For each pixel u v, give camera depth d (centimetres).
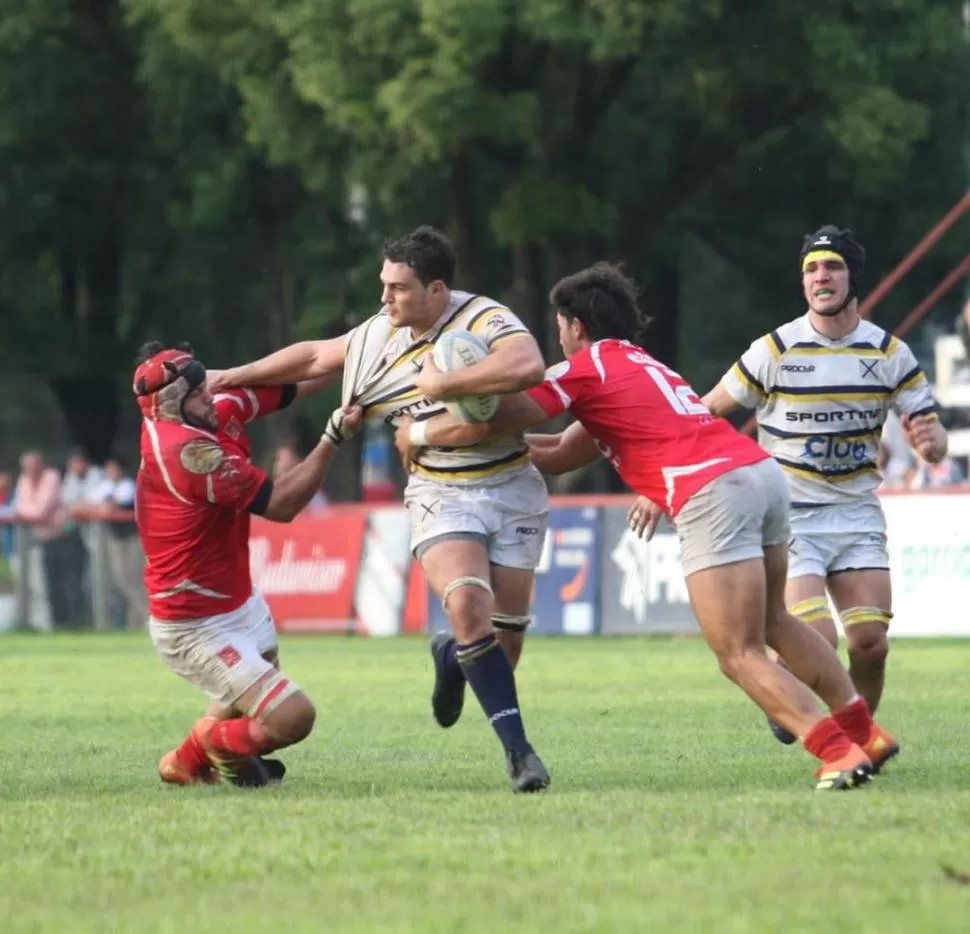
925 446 2981
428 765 3050
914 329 12281
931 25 9712
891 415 7744
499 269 11962
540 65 9694
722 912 1692
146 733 3797
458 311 2639
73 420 13562
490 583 2662
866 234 11756
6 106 12069
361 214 11531
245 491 2650
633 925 1644
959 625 6519
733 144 10488
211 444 2661
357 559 8281
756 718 3912
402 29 9125
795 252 11762
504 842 2091
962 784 2602
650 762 3036
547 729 3688
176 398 2673
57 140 12431
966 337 8669
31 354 13012
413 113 9025
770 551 2570
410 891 1828
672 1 9012
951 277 8706
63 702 4669
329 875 1923
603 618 7444
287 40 9900
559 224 9925
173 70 11556
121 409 14500
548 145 10019
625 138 10800
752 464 2517
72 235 12825
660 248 11644
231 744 2708
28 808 2473
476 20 8869
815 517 3012
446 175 10319
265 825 2266
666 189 10750
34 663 6406
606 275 2653
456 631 2580
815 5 9569
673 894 1780
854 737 2673
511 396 2548
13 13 11875
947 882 1817
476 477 2630
